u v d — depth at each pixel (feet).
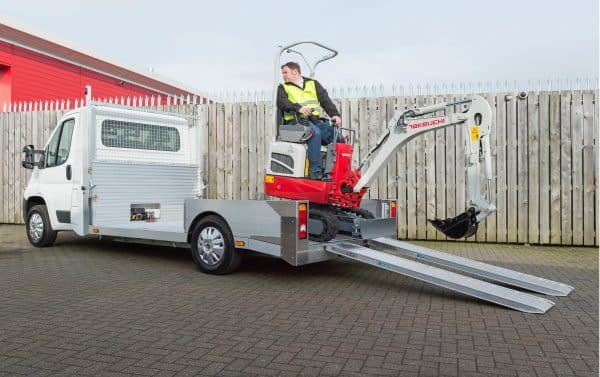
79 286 19.47
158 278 21.07
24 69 48.11
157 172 29.12
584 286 19.99
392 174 32.04
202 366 11.59
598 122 29.40
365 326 14.62
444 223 20.24
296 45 23.76
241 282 20.44
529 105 30.27
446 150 31.17
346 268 23.71
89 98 26.30
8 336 13.57
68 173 27.04
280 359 12.03
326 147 22.75
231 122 35.06
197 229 22.18
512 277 19.49
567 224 29.94
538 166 30.27
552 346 13.02
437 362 11.89
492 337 13.71
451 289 17.54
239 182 34.96
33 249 28.86
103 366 11.56
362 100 32.37
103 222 26.53
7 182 40.88
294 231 19.17
